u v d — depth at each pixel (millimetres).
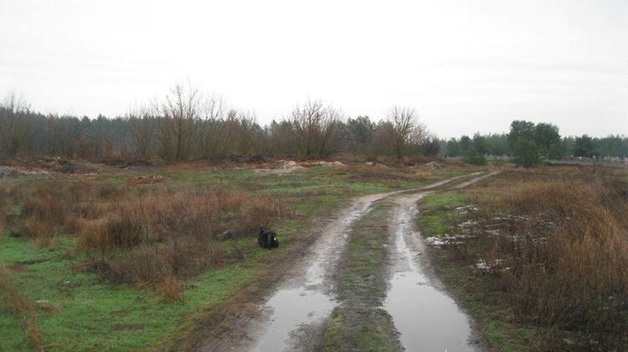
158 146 44625
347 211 19641
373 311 8000
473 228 13977
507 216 15023
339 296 8828
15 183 26172
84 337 6680
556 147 64688
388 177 35656
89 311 7699
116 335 6809
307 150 48906
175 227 13945
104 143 47156
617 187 18625
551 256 9398
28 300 7859
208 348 6555
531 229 12297
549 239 10445
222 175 34219
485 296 8516
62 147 46938
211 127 45438
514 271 9125
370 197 24797
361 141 72062
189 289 9086
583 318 7031
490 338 6805
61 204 16688
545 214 14148
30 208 16516
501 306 7965
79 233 13734
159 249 11508
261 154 48250
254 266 10945
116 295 8594
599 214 11547
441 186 31656
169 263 10391
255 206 17438
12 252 11758
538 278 8172
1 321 7031
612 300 7434
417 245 13078
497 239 11508
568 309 7270
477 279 9500
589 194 15102
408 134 56469
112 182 28781
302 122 49000
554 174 39031
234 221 15914
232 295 8812
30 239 13320
